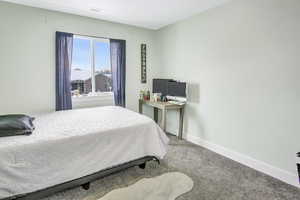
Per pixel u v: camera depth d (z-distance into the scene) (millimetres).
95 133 1919
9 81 2770
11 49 2746
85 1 2662
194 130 3365
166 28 3873
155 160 2576
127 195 1763
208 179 2129
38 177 1608
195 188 1945
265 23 2215
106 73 3770
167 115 4031
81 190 1911
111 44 3609
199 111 3234
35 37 2910
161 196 1775
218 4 2738
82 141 1829
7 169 1475
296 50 1964
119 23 3691
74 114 2734
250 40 2387
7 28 2699
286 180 2098
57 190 1712
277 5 2094
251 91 2416
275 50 2139
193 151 2973
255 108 2387
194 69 3279
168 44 3852
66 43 3111
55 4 2777
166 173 2244
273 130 2211
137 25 3838
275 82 2160
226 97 2754
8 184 1477
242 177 2188
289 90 2043
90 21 3375
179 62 3602
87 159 1851
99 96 3635
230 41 2641
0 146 1513
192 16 3246
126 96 3949
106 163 1956
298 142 2000
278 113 2154
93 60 3580
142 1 2648
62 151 1724
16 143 1582
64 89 3152
